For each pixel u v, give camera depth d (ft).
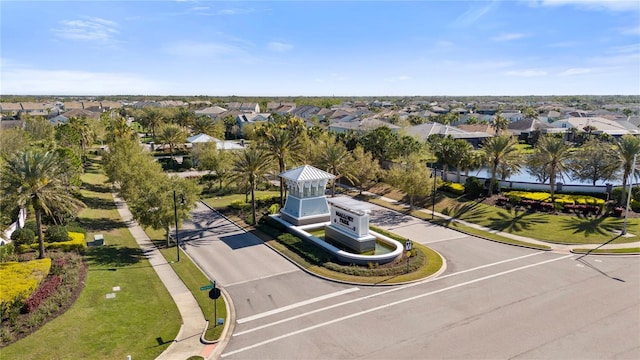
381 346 74.38
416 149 229.25
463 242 133.90
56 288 88.58
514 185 188.96
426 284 100.94
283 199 186.29
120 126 299.58
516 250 125.08
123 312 83.97
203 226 153.99
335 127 376.27
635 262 112.98
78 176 176.24
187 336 77.46
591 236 132.87
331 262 113.60
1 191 104.78
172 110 492.54
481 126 374.43
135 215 125.29
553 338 76.28
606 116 529.45
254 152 152.66
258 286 100.83
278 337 77.71
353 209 124.06
